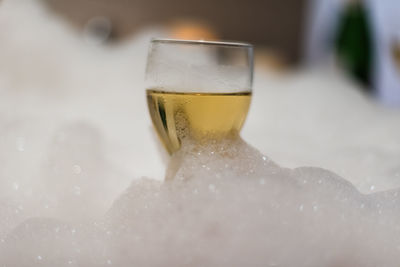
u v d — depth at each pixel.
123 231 0.43
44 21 0.89
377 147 0.66
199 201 0.43
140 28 2.08
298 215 0.42
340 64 1.45
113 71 0.93
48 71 0.83
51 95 0.82
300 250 0.42
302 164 0.60
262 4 2.29
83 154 0.57
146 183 0.46
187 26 2.20
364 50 1.44
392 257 0.42
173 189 0.44
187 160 0.46
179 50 0.48
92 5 1.97
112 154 0.63
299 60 2.32
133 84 0.90
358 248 0.42
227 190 0.43
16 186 0.53
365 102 0.98
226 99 0.47
